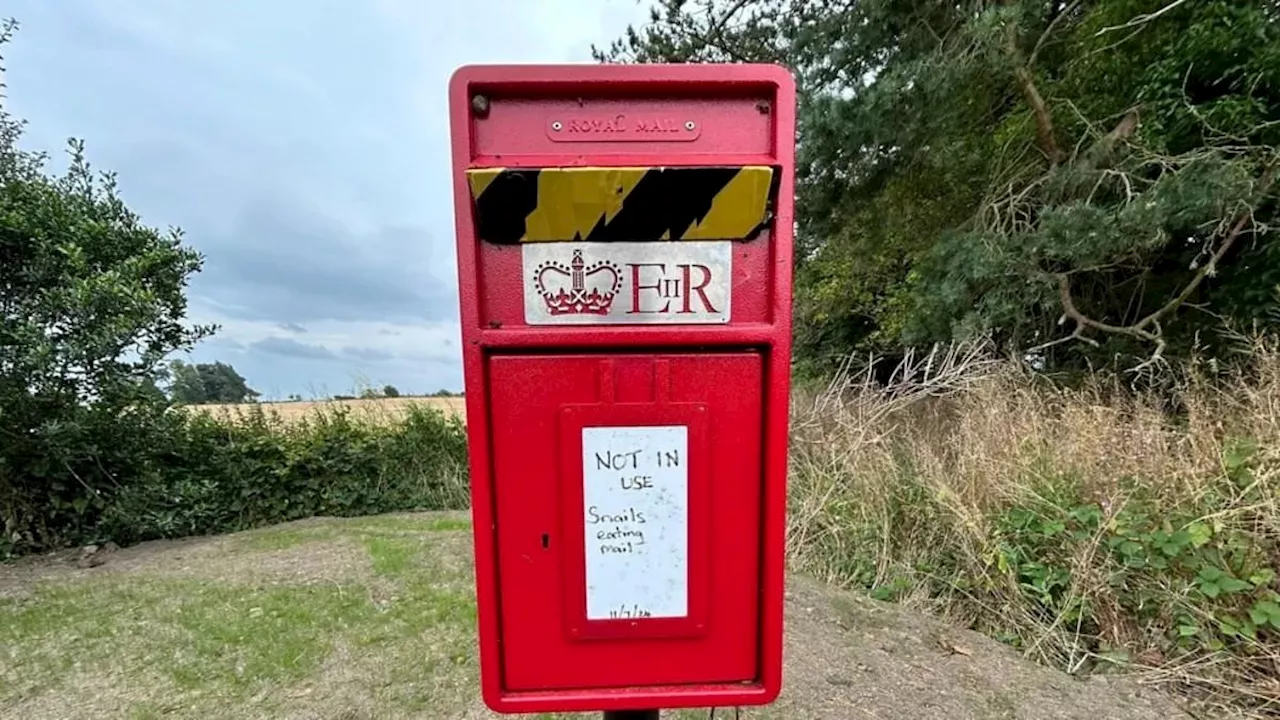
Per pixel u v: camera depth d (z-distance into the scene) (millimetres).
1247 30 4523
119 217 4648
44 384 4133
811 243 8312
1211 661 2477
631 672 1254
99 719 2297
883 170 6676
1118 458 3186
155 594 3436
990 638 2846
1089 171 5297
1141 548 2686
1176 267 5535
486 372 1166
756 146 1136
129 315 4281
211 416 5305
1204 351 4824
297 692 2439
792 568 3592
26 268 4203
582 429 1181
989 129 6617
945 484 3395
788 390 1184
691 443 1198
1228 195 4242
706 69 1102
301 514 5270
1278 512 2598
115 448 4613
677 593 1232
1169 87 5023
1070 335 5684
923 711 2283
